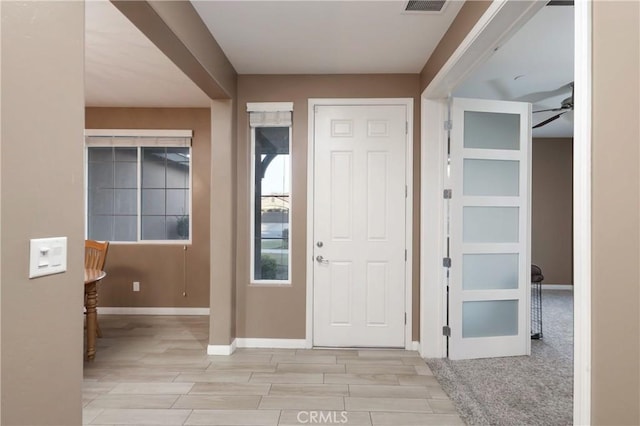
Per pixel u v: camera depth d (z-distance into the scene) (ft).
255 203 11.97
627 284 3.32
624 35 3.35
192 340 12.16
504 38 6.85
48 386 3.67
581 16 3.84
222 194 11.03
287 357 10.71
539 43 9.40
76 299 4.02
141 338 12.32
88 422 7.34
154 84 12.50
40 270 3.51
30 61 3.39
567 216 20.94
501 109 10.80
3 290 3.16
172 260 15.16
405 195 11.37
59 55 3.73
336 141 11.50
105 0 7.44
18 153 3.28
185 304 15.15
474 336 10.70
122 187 15.43
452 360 10.45
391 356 10.77
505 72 11.36
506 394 8.53
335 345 11.46
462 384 9.00
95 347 10.79
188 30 7.51
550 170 21.02
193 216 15.16
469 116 10.72
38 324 3.54
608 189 3.55
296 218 11.53
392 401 8.19
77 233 4.02
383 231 11.39
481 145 10.78
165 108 15.17
